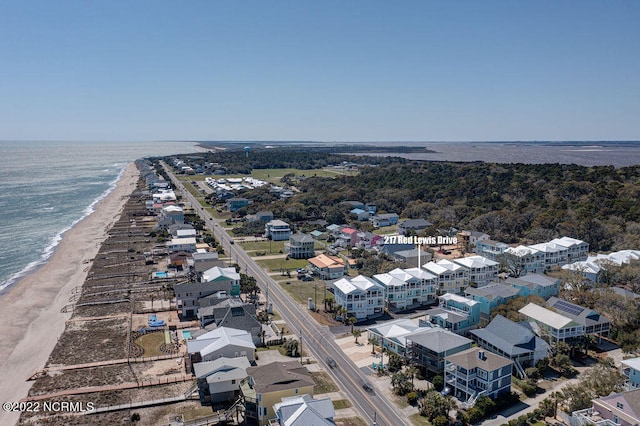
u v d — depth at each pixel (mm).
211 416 64750
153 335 92375
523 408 67875
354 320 96000
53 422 63969
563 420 63812
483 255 149000
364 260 139375
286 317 101500
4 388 72875
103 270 136000
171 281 124625
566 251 140000
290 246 153875
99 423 63812
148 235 178625
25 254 156250
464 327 92438
